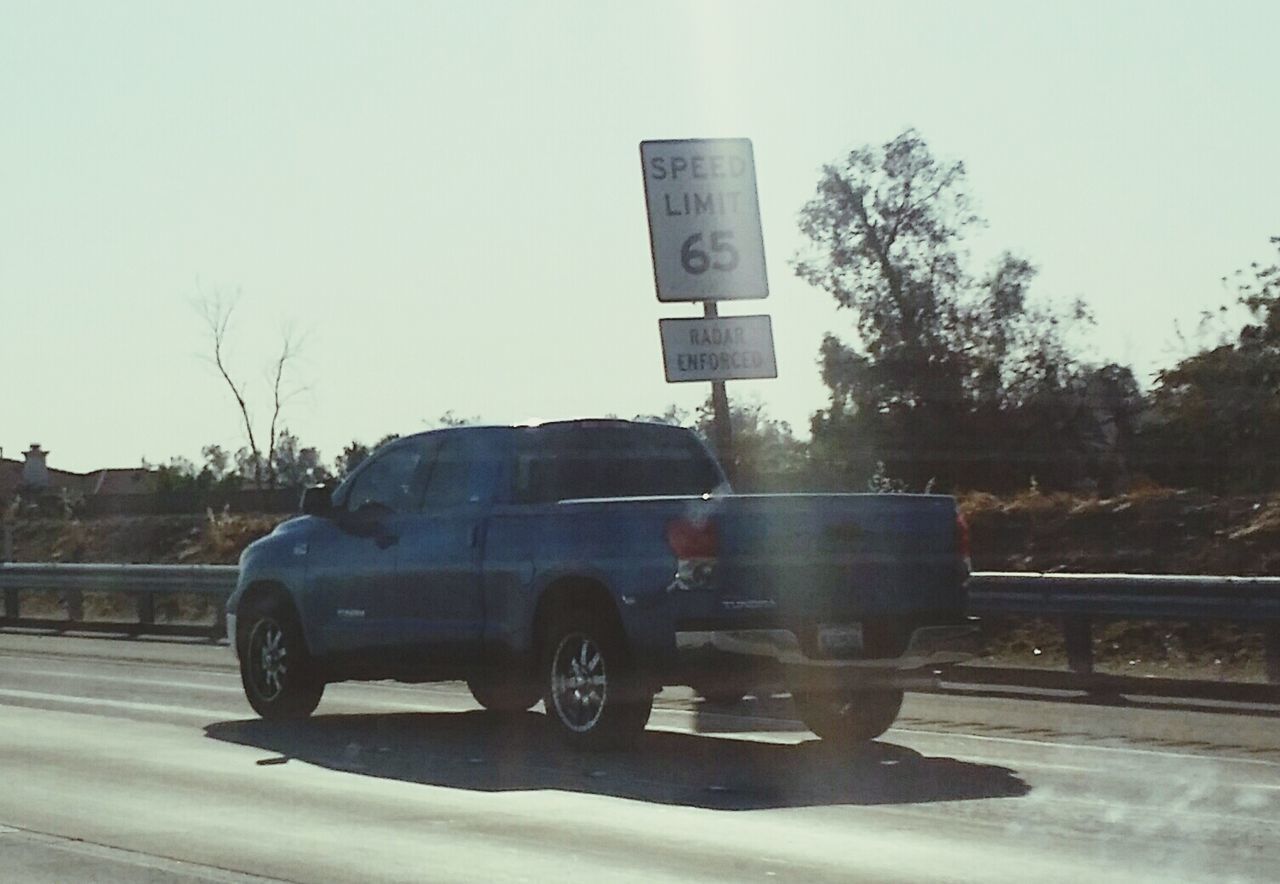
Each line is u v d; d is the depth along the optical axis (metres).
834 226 52.25
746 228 22.55
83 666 21.92
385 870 9.14
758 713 16.53
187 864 9.30
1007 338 47.06
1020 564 26.89
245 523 45.75
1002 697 17.72
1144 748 13.76
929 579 13.57
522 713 16.56
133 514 55.06
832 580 13.22
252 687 16.17
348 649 15.41
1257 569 24.64
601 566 13.35
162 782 12.16
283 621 15.92
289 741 14.39
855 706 14.24
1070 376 44.34
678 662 12.96
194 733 14.94
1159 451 38.50
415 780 12.26
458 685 19.33
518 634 13.98
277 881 8.88
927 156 51.81
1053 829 10.28
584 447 14.62
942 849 9.67
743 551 12.99
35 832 10.23
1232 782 12.02
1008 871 9.08
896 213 51.91
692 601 12.88
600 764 12.98
